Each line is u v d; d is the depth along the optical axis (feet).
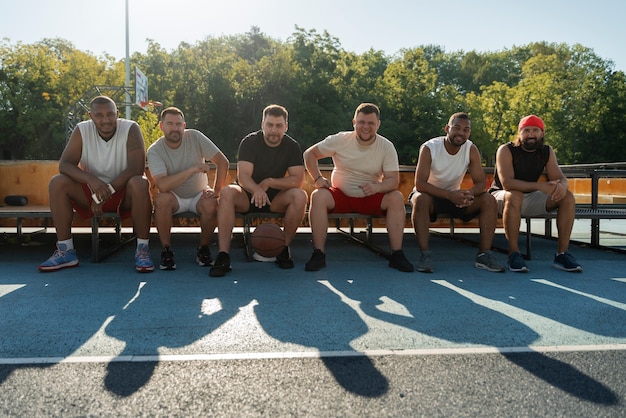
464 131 13.25
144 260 12.21
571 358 6.46
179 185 13.09
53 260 12.42
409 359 6.38
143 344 6.90
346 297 9.77
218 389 5.43
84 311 8.59
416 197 13.08
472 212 13.64
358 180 13.69
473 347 6.86
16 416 4.80
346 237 19.72
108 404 5.06
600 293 10.29
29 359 6.28
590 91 132.46
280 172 13.50
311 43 134.21
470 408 5.03
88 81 111.55
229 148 124.06
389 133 128.36
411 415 4.88
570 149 130.00
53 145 115.24
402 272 12.55
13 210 14.53
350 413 4.90
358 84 136.36
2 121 109.09
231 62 126.41
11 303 9.12
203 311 8.64
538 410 4.99
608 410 5.00
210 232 13.01
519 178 13.66
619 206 18.67
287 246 13.11
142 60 135.85
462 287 10.81
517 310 8.87
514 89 130.82
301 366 6.11
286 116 13.08
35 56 113.60
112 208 13.29
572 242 18.97
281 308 8.88
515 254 12.89
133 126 13.14
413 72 135.33
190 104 124.36
